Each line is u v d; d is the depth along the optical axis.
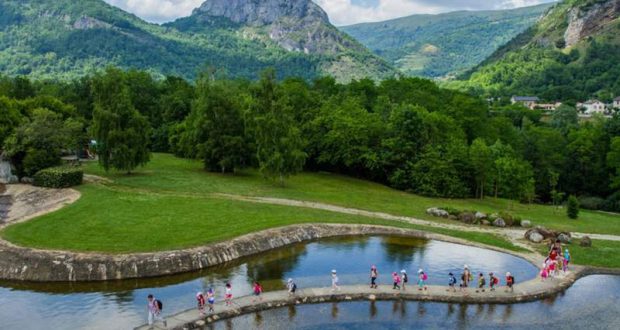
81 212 59.66
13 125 79.12
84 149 100.31
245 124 87.56
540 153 119.38
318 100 116.56
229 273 49.25
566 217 83.50
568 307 44.31
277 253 55.62
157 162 100.44
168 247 51.09
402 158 98.12
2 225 56.19
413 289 45.94
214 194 74.31
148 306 40.19
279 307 42.25
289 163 83.56
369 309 42.50
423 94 122.75
